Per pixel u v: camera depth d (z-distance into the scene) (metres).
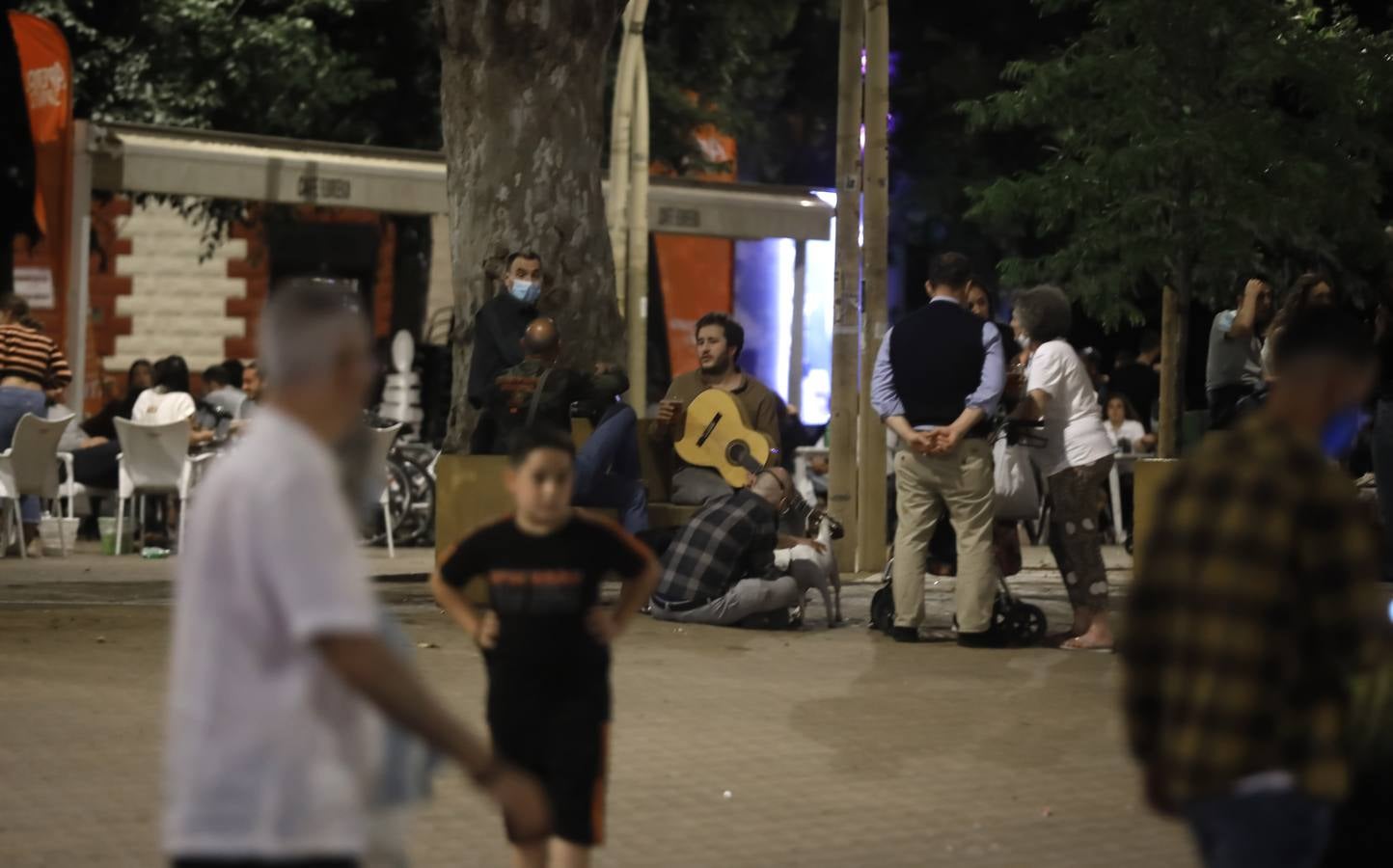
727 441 18.84
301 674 5.04
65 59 27.88
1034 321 16.19
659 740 12.19
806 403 38.81
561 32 20.45
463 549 8.12
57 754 11.38
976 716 13.11
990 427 16.38
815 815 10.33
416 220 38.34
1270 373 15.95
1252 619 5.51
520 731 8.05
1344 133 19.83
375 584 20.88
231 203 35.78
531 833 5.30
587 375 18.34
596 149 20.97
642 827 9.99
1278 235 20.89
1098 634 16.08
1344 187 19.72
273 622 5.03
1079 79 19.80
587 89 20.81
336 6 33.31
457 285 20.88
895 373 16.09
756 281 40.22
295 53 32.78
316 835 5.00
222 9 32.84
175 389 27.31
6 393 24.67
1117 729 12.70
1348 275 22.44
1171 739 5.60
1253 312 17.61
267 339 5.23
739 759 11.68
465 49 20.59
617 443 17.98
